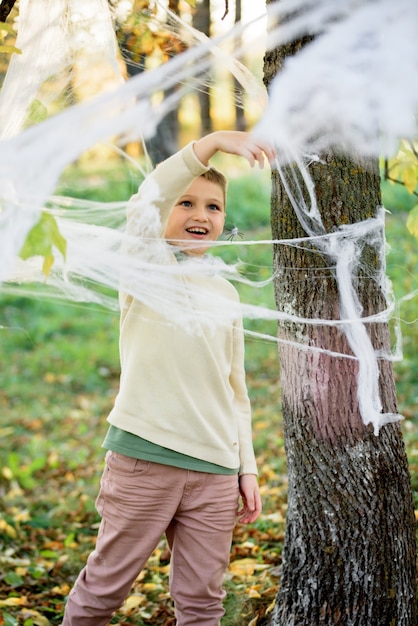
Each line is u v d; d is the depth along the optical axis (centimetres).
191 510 233
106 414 736
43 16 246
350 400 234
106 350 937
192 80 241
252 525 395
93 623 236
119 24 265
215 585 239
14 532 409
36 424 712
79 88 257
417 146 291
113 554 234
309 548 242
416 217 305
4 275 189
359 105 213
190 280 244
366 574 235
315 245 232
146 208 223
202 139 219
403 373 673
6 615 295
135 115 196
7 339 976
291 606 247
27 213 177
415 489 403
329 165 227
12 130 223
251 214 1099
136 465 229
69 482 536
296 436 242
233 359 255
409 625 241
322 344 234
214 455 232
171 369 231
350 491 235
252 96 251
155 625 299
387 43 198
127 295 243
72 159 186
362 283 232
